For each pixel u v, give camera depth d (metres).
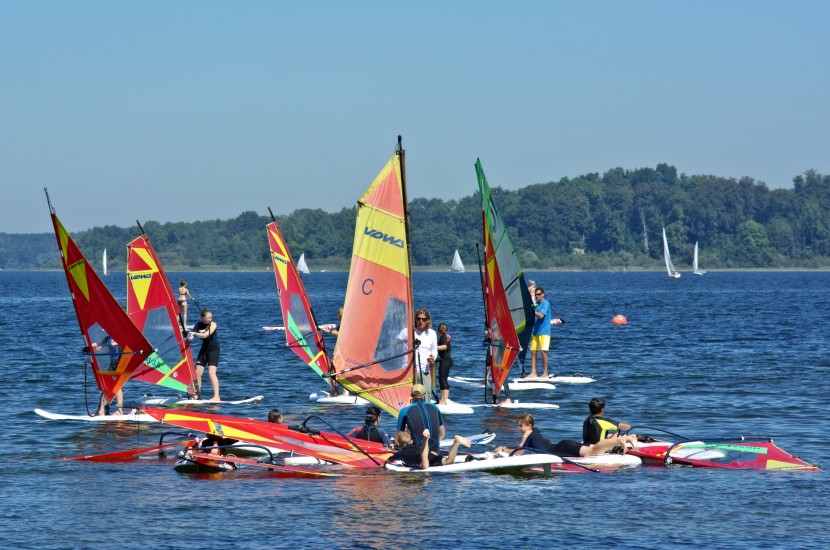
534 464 73.50
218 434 77.81
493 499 66.19
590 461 76.44
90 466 76.06
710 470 74.69
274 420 82.62
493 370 105.88
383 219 89.25
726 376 129.50
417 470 74.94
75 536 57.78
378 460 77.38
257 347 175.62
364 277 89.62
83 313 95.00
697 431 89.94
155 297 106.94
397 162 89.00
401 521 61.19
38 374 131.88
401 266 89.62
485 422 95.56
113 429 91.44
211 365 109.00
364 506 64.50
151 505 64.50
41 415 97.94
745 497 66.44
